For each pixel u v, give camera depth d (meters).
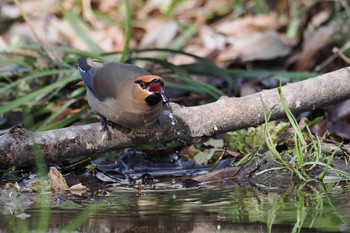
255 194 9.03
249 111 10.29
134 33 17.94
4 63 15.05
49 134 9.70
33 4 19.31
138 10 18.84
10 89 14.30
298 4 17.95
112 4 19.11
